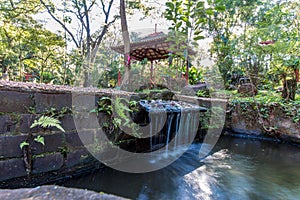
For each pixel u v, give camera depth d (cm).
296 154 350
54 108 197
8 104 167
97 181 220
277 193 214
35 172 181
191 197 200
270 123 439
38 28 720
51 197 55
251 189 220
